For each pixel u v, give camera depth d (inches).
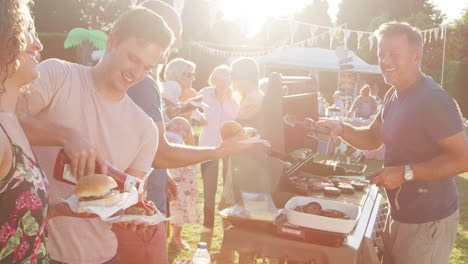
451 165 87.7
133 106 70.4
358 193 109.7
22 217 46.3
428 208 93.1
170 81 177.3
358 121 380.2
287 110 101.8
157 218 59.7
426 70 1104.8
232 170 94.0
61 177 55.4
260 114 92.7
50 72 64.6
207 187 187.8
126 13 62.9
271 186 92.6
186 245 173.5
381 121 117.0
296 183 103.4
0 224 45.2
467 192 288.0
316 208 84.7
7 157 45.6
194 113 190.7
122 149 68.7
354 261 79.0
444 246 94.7
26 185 46.9
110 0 1274.6
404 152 96.7
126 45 61.6
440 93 90.7
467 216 231.0
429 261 94.4
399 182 90.9
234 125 87.9
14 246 46.0
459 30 1125.7
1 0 43.8
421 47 95.4
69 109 64.9
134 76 63.7
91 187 54.6
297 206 87.5
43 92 63.1
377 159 398.6
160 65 99.1
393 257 99.4
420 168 89.0
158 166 86.2
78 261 66.9
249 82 153.5
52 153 65.6
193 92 188.7
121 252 88.6
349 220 78.9
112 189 58.4
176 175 170.6
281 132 91.1
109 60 63.6
